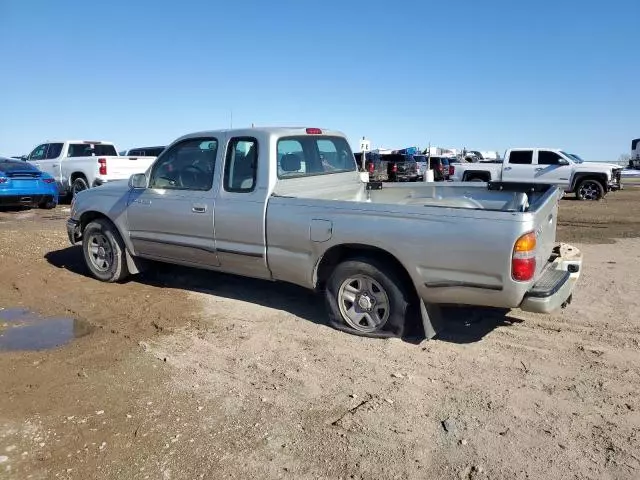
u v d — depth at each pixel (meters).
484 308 5.87
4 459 3.21
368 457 3.23
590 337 5.07
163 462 3.19
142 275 7.40
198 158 6.07
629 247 9.80
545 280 4.67
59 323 5.54
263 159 5.50
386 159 28.81
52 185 15.98
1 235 10.52
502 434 3.47
